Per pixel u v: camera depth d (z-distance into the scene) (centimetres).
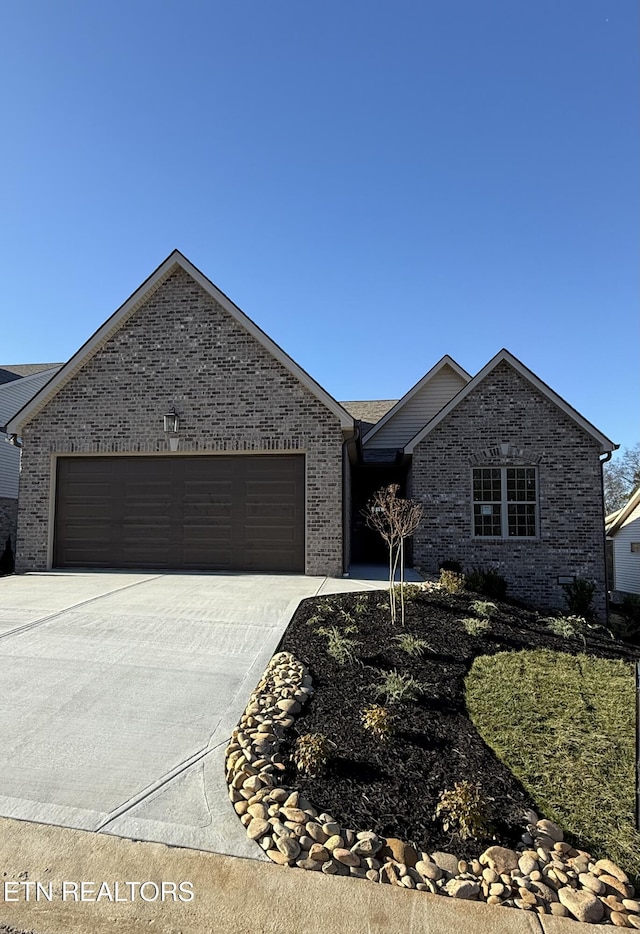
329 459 1243
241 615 810
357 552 1812
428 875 321
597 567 1320
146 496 1321
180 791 388
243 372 1289
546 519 1344
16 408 2198
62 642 689
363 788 396
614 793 414
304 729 471
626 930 289
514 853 344
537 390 1373
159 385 1320
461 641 726
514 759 452
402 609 784
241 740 445
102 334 1341
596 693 595
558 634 838
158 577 1179
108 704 518
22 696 532
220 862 323
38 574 1231
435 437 1397
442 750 454
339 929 278
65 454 1347
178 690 550
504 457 1366
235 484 1290
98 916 281
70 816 357
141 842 336
